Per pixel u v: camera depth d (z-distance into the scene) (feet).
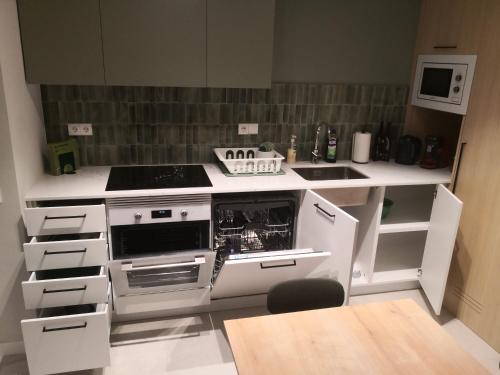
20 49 7.57
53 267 7.01
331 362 4.73
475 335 9.06
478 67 8.57
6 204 7.23
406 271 10.55
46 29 7.66
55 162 8.71
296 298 6.13
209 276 8.46
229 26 8.39
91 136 9.45
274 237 9.90
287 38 9.99
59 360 6.68
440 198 9.37
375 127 11.14
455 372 4.68
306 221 9.05
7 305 7.80
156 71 8.33
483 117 8.54
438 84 9.78
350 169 10.53
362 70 10.70
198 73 8.53
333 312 5.63
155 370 7.66
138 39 8.07
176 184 8.56
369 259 9.93
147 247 8.83
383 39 10.59
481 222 8.80
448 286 9.86
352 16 10.23
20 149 7.38
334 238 7.86
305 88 10.36
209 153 10.25
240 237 9.68
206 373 7.63
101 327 6.61
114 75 8.18
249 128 10.29
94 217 7.30
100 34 7.90
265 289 8.70
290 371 4.57
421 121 11.26
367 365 4.71
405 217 10.54
